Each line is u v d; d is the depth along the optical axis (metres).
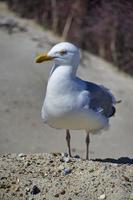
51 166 8.73
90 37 24.27
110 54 23.53
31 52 22.77
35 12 26.34
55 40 24.52
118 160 10.14
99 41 23.94
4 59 21.91
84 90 9.12
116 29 23.53
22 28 25.23
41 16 26.05
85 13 24.56
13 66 21.34
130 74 22.70
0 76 20.42
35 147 15.90
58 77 9.01
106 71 22.55
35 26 25.77
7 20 25.83
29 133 16.81
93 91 9.27
